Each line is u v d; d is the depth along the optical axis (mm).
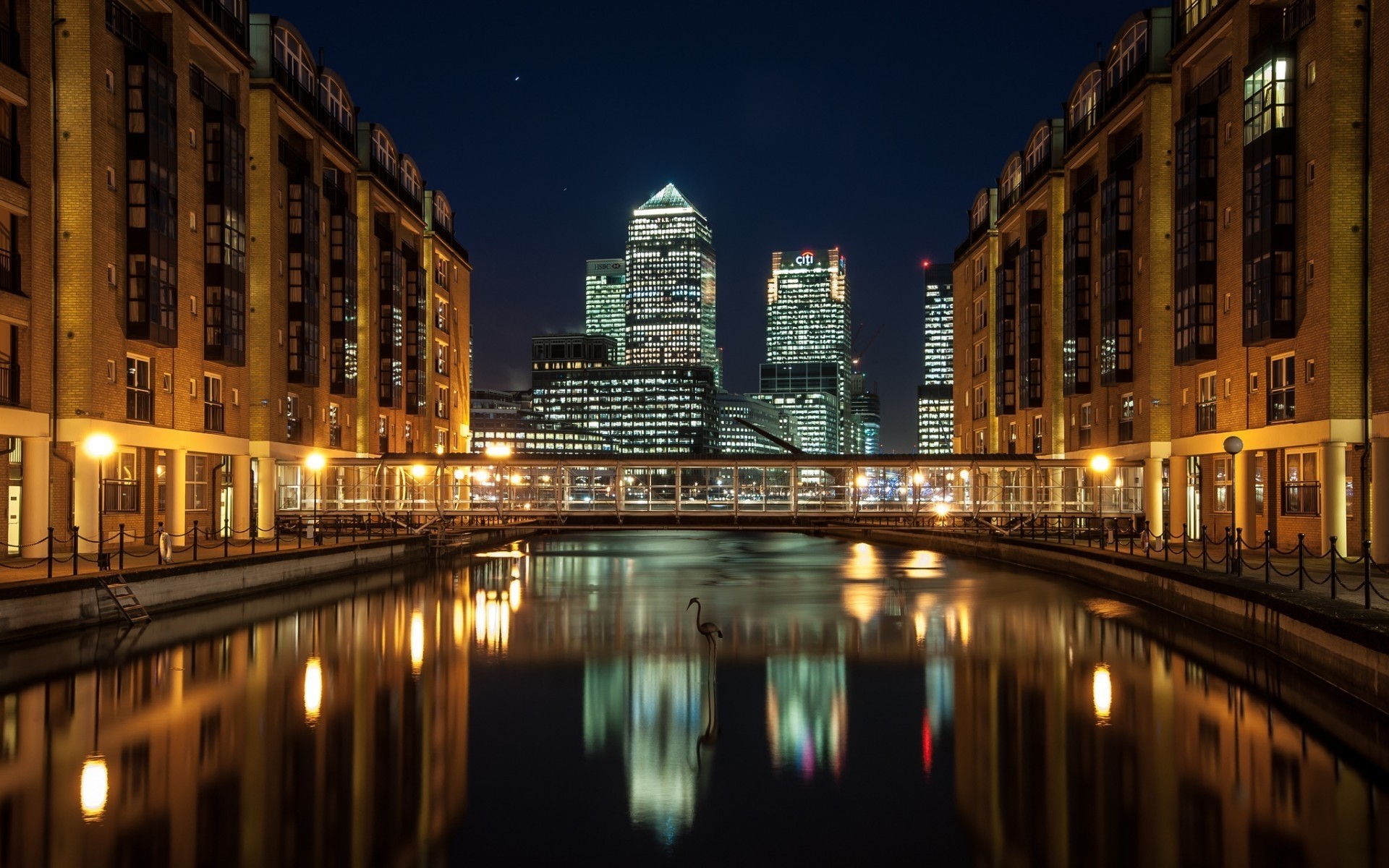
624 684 24734
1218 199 46500
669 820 15367
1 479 36312
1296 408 39688
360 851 13961
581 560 67312
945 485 57750
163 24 44625
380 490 56969
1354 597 25281
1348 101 37125
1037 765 17875
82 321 38125
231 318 48500
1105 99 60031
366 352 68938
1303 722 20531
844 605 39719
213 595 34750
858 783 17078
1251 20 43062
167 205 42875
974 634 32000
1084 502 54844
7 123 36000
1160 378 52000
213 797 16016
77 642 27266
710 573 55688
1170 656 27391
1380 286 35719
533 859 13844
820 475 58375
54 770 17188
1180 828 14836
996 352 77812
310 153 60062
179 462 45062
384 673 25594
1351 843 14234
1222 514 47062
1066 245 63812
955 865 13672
